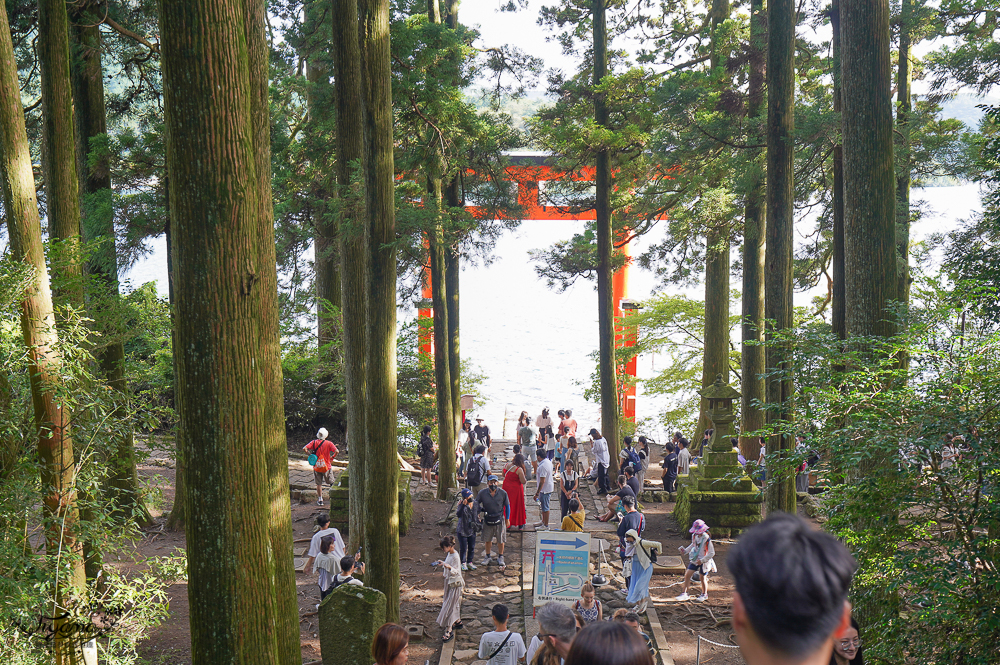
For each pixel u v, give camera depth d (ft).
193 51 16.44
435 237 61.77
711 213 73.00
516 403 195.42
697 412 112.78
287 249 78.28
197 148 16.71
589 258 80.28
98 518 27.53
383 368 42.42
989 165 33.99
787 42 52.60
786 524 4.02
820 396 27.66
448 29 61.82
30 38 70.28
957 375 24.44
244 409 17.49
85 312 32.68
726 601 49.62
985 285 27.20
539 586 44.93
